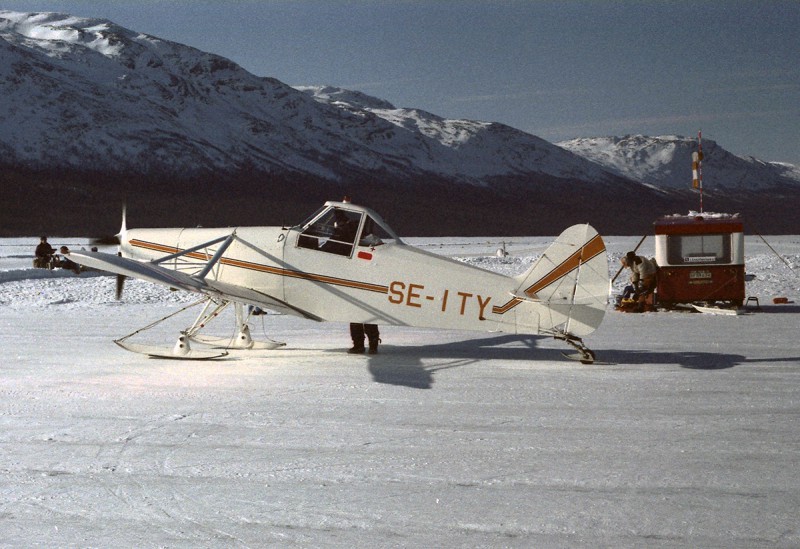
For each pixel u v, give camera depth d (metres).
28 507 4.49
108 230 169.62
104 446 5.70
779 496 4.56
